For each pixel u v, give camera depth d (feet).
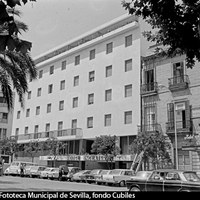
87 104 130.00
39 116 157.58
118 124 114.42
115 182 87.35
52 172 117.29
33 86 166.81
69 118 137.80
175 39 18.97
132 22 116.16
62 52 154.30
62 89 146.61
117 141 112.37
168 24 18.92
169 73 99.76
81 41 146.82
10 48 10.36
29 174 129.49
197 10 18.12
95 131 123.03
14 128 176.24
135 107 109.40
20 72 64.64
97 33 137.80
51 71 156.66
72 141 134.82
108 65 124.57
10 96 63.67
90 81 131.85
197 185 43.16
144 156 93.25
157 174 49.49
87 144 129.80
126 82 115.14
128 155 102.89
